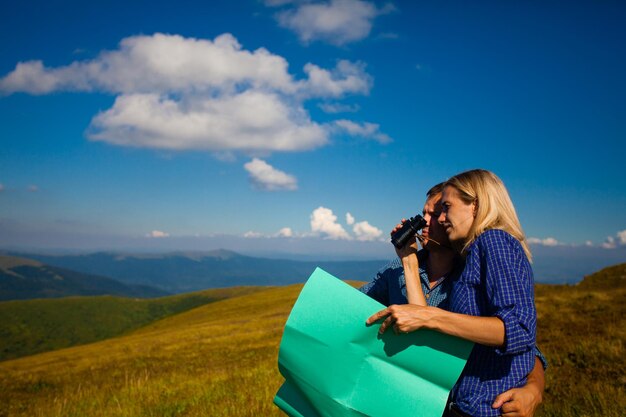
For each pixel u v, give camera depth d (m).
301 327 2.22
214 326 49.62
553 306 17.45
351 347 2.15
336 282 2.25
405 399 2.06
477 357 2.15
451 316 1.99
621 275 27.95
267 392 7.68
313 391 2.20
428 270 2.69
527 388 2.07
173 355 24.17
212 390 8.95
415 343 2.07
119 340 59.44
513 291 1.98
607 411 4.95
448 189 2.34
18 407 10.44
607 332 10.50
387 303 2.94
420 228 2.49
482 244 2.14
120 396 9.27
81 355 39.59
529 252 2.24
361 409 2.09
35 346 183.12
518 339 1.90
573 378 6.93
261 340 27.28
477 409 2.07
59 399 10.45
